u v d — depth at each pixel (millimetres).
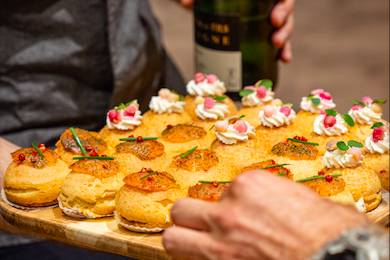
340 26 1814
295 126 819
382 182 754
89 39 949
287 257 529
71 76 959
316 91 854
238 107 942
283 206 542
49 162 744
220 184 679
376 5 1912
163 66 1061
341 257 513
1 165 787
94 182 717
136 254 687
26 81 944
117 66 949
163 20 1818
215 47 919
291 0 945
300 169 731
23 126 961
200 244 562
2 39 925
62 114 966
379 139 760
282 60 989
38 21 922
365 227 519
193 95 889
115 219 714
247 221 543
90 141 777
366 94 1542
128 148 765
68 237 715
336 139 785
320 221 533
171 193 689
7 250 918
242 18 915
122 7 960
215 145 772
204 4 938
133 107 823
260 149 772
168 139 795
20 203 739
